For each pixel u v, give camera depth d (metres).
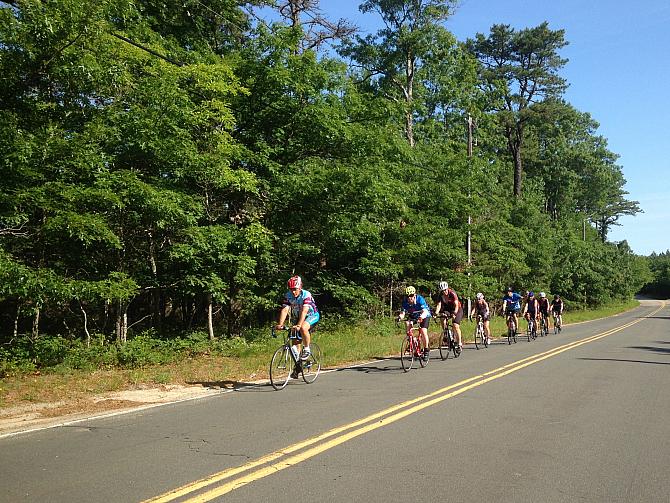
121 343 13.26
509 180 53.00
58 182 11.47
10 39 10.66
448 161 26.77
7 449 5.89
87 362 11.81
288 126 18.36
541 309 23.77
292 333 10.12
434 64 33.94
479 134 38.84
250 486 4.73
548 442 6.21
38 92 11.89
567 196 65.38
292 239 18.25
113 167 13.54
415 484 4.81
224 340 15.53
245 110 17.92
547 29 47.88
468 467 5.30
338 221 18.77
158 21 20.14
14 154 10.62
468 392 9.27
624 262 85.69
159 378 10.55
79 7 10.80
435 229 24.62
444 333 14.46
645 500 4.52
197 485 4.74
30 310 11.95
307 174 17.83
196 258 14.76
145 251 15.13
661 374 11.59
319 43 24.06
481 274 29.72
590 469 5.29
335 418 7.30
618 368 12.46
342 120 19.47
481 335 18.36
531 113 47.44
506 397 8.83
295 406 8.16
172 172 14.43
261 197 17.89
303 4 23.48
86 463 5.37
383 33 32.12
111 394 9.26
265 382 10.49
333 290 20.94
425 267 25.55
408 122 30.64
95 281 12.40
